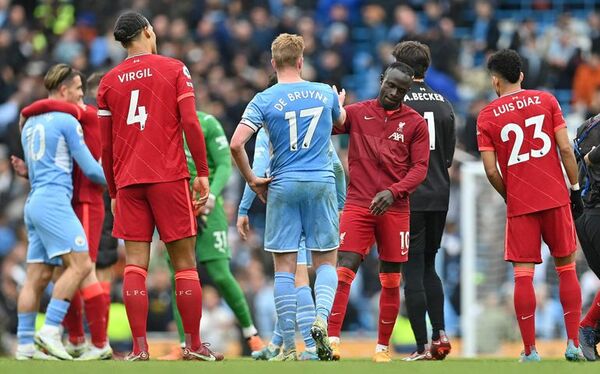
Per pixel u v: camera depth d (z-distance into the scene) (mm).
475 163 56844
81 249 36156
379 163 32656
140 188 31406
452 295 62062
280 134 31562
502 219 55906
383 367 27641
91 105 39125
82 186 37250
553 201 32156
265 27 79625
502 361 32562
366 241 32875
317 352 30609
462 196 55625
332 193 31859
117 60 79062
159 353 50625
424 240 35281
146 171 31234
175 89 31469
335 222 31922
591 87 78688
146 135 31297
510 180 32469
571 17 85938
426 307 35812
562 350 53812
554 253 32562
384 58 77250
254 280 58469
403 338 58031
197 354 31609
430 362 31062
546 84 77688
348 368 27188
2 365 28109
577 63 79375
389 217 32719
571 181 32656
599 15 82250
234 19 80188
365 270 61812
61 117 36312
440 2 86375
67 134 36219
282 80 32031
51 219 36000
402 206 32875
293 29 79875
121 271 56906
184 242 31594
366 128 32812
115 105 31547
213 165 38812
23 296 36844
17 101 76312
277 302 31703
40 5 87438
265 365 27984
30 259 37062
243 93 72625
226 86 72938
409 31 78000
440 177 35188
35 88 74938
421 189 34812
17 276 57781
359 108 33031
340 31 80500
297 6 86562
